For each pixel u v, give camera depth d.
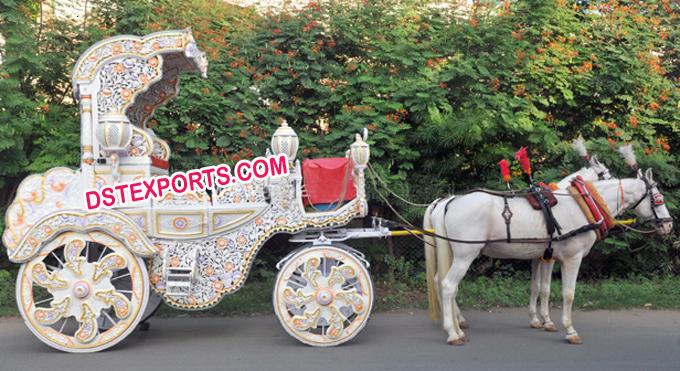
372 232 6.19
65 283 5.58
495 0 9.06
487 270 9.10
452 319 6.04
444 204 6.26
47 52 8.49
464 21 8.68
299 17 8.62
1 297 7.54
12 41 7.66
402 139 8.27
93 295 5.60
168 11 8.98
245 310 7.61
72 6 9.04
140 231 5.64
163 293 5.81
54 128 8.20
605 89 8.85
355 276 5.79
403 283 8.71
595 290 8.30
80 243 5.60
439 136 8.20
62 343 5.59
